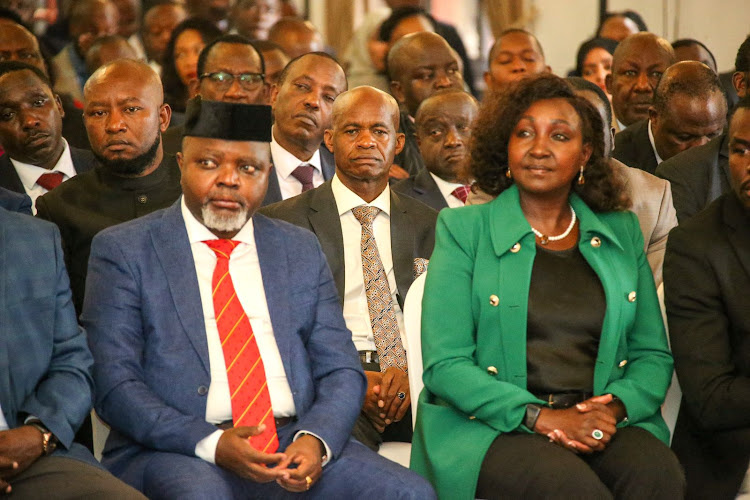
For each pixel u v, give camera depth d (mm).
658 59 8289
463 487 4355
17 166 6531
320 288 4738
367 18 10922
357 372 4648
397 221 5691
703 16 12008
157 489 4117
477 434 4465
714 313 4652
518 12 12742
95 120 5910
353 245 5633
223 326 4453
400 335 5469
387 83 10055
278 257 4672
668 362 4699
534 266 4668
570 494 4113
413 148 8195
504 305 4566
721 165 6320
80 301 5617
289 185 6848
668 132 6902
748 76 7328
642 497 4215
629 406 4480
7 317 4168
